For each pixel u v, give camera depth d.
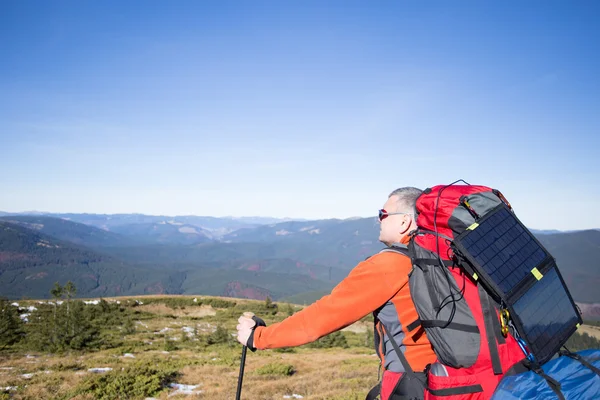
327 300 2.05
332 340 38.62
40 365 18.56
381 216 2.39
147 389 12.77
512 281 1.85
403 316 2.02
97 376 13.52
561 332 2.01
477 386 1.77
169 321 53.47
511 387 1.71
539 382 1.73
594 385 1.67
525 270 1.97
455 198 2.07
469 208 2.00
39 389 12.25
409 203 2.29
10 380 13.61
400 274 1.99
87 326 30.81
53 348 26.98
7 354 25.44
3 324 30.16
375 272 1.98
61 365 17.78
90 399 11.24
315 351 33.94
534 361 1.84
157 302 67.50
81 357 24.33
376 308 2.03
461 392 1.78
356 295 1.97
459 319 1.82
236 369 18.64
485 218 2.03
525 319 1.82
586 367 1.82
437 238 1.99
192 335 40.41
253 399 12.02
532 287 1.94
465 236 1.89
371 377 15.24
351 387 13.07
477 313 1.82
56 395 11.57
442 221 2.00
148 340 36.47
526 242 2.13
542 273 2.03
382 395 2.11
